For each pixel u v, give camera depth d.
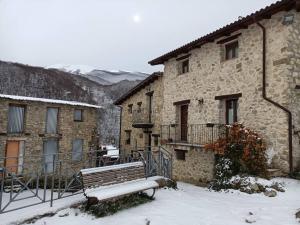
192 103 14.12
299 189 8.20
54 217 5.67
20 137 17.38
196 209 6.29
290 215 5.93
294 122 9.73
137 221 5.49
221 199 7.54
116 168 7.20
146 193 7.14
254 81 10.95
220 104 12.48
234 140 10.16
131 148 20.92
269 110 10.29
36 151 17.98
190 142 13.87
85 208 5.96
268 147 10.21
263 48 10.53
